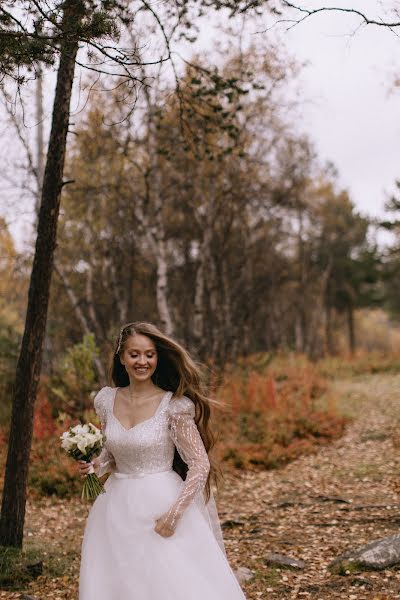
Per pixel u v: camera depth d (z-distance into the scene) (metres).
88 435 3.39
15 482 5.64
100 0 4.53
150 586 3.07
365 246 33.59
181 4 5.84
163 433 3.40
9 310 17.33
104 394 3.65
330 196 27.50
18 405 5.65
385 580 4.82
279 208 18.77
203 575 3.16
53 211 5.65
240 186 15.88
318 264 32.19
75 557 5.96
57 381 12.63
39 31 4.33
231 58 11.52
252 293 19.52
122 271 19.11
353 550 5.50
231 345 17.39
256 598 4.80
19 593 5.04
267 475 9.71
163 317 13.90
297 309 28.64
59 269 14.03
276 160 17.53
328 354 30.41
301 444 11.30
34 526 7.39
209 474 3.62
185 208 17.45
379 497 7.70
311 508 7.43
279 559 5.48
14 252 13.91
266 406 13.10
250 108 14.16
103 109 12.83
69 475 9.01
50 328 16.48
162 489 3.31
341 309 36.72
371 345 52.03
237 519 7.21
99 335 16.36
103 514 3.37
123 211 16.28
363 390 18.67
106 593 3.15
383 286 37.09
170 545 3.17
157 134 13.45
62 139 5.62
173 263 20.47
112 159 15.01
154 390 3.54
